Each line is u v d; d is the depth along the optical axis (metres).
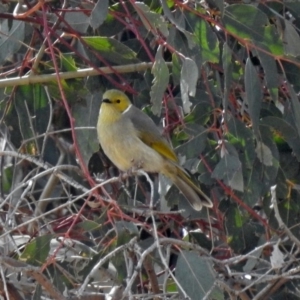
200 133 9.84
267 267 9.88
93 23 8.95
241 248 10.35
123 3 9.63
